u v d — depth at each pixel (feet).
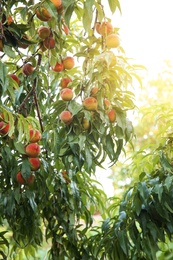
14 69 7.89
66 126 6.34
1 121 6.32
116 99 6.28
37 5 6.01
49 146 7.17
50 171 7.03
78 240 7.71
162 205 6.80
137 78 6.50
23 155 6.75
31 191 7.02
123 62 5.99
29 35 7.64
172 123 7.30
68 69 7.25
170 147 7.25
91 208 8.21
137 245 6.85
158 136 7.64
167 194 6.89
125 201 7.15
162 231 7.05
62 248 7.59
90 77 5.98
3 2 6.02
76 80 6.48
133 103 6.38
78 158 6.36
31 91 7.36
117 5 5.83
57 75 7.54
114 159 6.39
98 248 7.13
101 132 6.12
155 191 6.70
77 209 7.44
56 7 5.89
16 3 6.63
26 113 7.41
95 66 6.02
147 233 6.95
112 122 6.26
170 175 7.13
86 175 7.95
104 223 7.38
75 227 7.68
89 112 5.98
